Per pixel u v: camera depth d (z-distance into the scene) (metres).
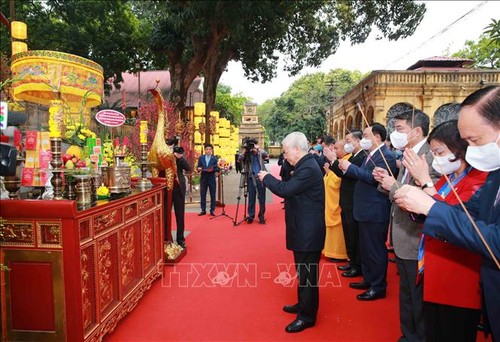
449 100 12.14
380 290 2.92
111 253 2.35
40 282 1.90
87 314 2.02
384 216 2.86
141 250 2.85
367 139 3.06
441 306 1.48
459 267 1.42
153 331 2.40
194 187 10.15
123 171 2.64
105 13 11.64
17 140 2.06
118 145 3.02
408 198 1.32
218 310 2.72
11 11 7.22
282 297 2.96
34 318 1.91
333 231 3.99
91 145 2.51
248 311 2.71
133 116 10.36
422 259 1.68
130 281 2.68
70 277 1.87
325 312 2.69
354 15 12.22
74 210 1.82
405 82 12.17
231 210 7.28
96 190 2.36
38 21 10.85
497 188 1.22
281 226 5.73
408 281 2.12
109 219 2.29
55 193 1.97
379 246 2.90
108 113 2.78
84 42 11.00
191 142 9.94
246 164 5.94
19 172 2.33
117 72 12.53
